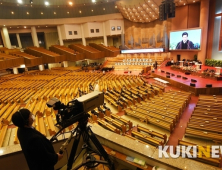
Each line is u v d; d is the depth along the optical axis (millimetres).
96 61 27344
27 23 22734
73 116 1763
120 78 16578
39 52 22516
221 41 16391
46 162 1568
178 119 8195
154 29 23797
